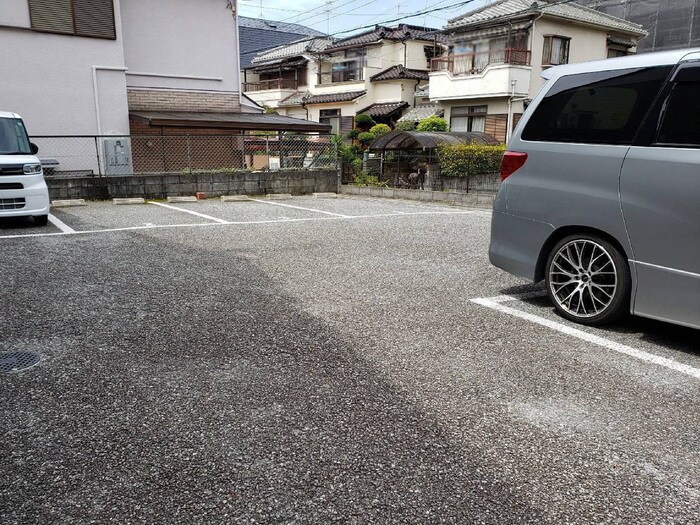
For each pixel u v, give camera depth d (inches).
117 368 106.3
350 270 193.6
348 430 85.2
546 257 144.4
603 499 70.3
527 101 786.2
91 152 472.4
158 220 313.3
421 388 100.3
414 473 74.7
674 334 131.4
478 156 514.6
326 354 115.4
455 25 820.6
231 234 267.7
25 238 248.8
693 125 114.8
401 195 486.6
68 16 454.3
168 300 152.6
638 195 120.6
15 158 277.1
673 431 87.2
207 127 502.6
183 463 75.7
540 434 85.4
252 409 91.1
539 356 116.5
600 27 815.7
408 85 1093.1
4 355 111.9
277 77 1353.3
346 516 65.7
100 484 70.9
